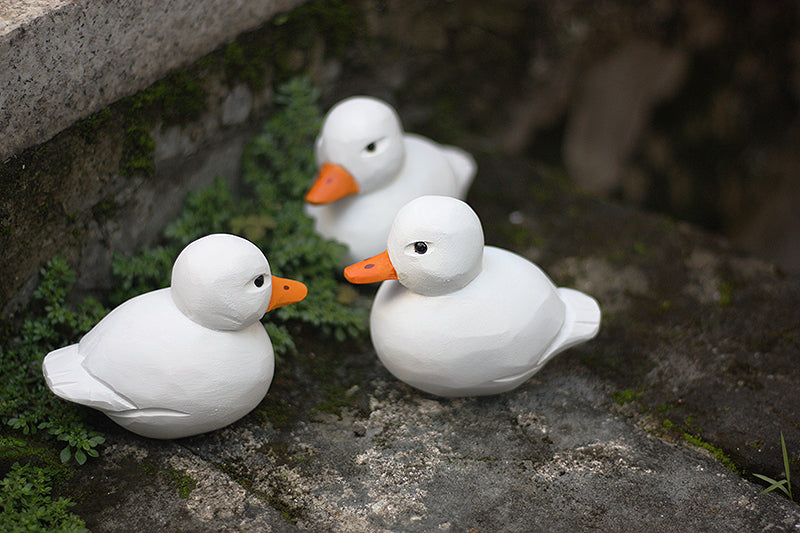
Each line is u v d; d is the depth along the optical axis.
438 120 4.14
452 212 2.35
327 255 2.98
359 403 2.67
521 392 2.72
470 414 2.62
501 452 2.50
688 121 4.82
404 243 2.36
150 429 2.34
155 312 2.29
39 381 2.52
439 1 3.90
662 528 2.29
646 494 2.38
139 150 2.85
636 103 4.70
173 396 2.25
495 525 2.27
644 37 4.46
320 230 3.10
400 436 2.54
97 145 2.69
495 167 3.83
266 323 2.82
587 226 3.51
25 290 2.60
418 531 2.24
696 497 2.38
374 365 2.83
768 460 2.53
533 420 2.61
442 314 2.42
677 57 4.59
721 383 2.81
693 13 4.43
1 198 2.42
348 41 3.65
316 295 2.95
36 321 2.61
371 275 2.40
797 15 4.41
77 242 2.73
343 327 2.95
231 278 2.23
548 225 3.52
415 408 2.64
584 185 4.83
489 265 2.51
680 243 3.41
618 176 4.92
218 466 2.40
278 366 2.77
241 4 3.05
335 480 2.38
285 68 3.39
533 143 4.67
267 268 2.33
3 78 2.30
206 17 2.92
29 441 2.38
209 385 2.28
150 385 2.24
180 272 2.26
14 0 2.36
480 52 4.16
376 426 2.58
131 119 2.79
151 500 2.26
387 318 2.50
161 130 2.92
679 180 5.00
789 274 3.25
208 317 2.27
